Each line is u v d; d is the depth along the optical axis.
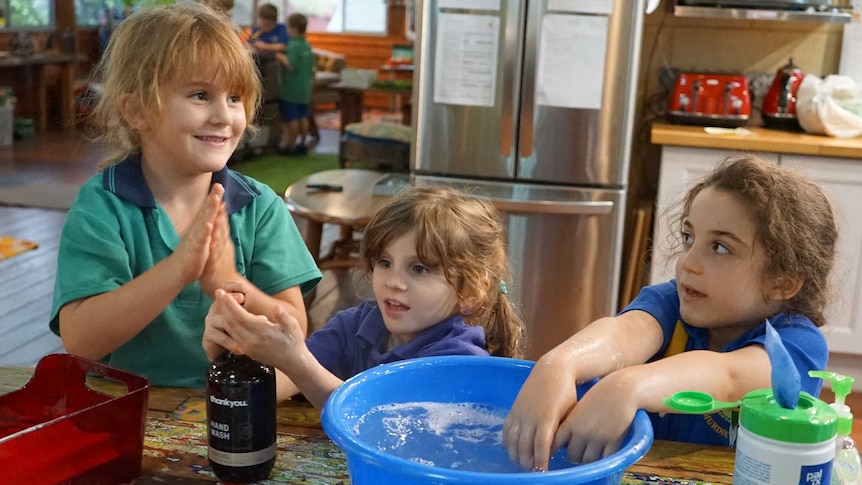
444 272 1.19
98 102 1.41
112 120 1.37
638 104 3.63
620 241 3.13
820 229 1.13
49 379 1.02
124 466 0.93
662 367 0.91
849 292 3.00
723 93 3.31
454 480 0.67
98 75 1.51
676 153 3.07
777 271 1.08
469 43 3.08
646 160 3.67
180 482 0.93
